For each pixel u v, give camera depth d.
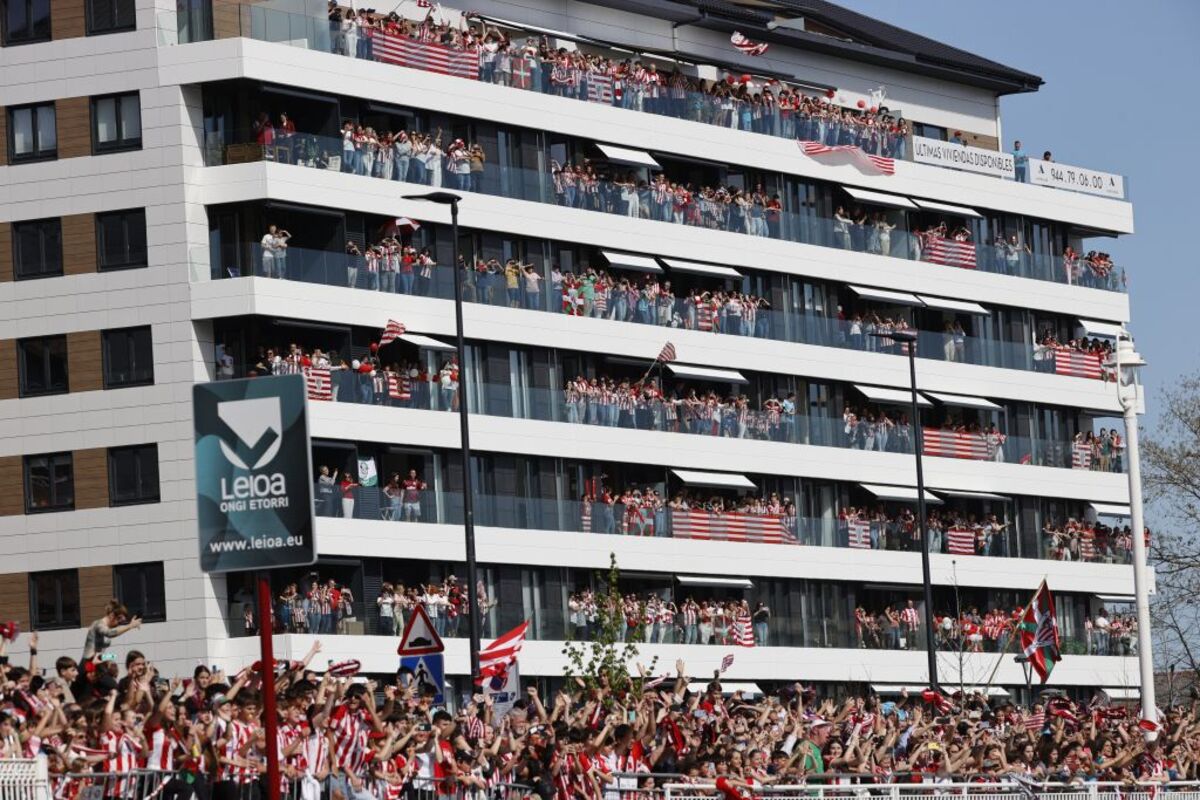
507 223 84.88
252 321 77.50
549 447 85.50
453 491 82.31
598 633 80.44
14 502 77.50
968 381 103.25
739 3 102.50
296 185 77.50
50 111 78.06
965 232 104.25
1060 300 108.25
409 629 46.25
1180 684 113.94
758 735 48.62
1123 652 107.56
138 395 76.69
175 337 76.62
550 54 87.81
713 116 93.81
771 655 91.50
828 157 98.31
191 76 76.81
